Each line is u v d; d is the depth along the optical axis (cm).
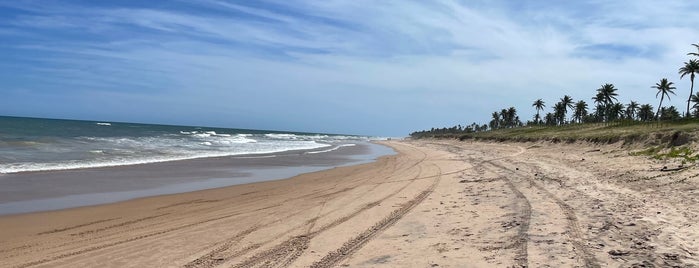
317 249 732
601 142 3294
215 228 900
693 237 716
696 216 863
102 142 3838
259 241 790
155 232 870
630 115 10469
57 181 1551
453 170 2078
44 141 3416
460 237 774
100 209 1130
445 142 8494
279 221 960
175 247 758
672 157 1959
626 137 2922
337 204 1166
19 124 7425
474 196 1225
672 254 634
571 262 614
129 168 2038
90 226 934
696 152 1922
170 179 1772
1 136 3762
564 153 3141
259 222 954
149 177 1794
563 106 10600
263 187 1598
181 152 3259
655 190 1199
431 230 833
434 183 1581
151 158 2602
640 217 869
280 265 654
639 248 666
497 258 647
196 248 751
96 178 1675
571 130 5941
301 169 2373
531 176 1658
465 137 8381
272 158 3102
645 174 1512
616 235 744
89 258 700
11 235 849
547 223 848
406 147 6075
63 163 2062
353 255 693
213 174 2005
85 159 2314
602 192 1204
